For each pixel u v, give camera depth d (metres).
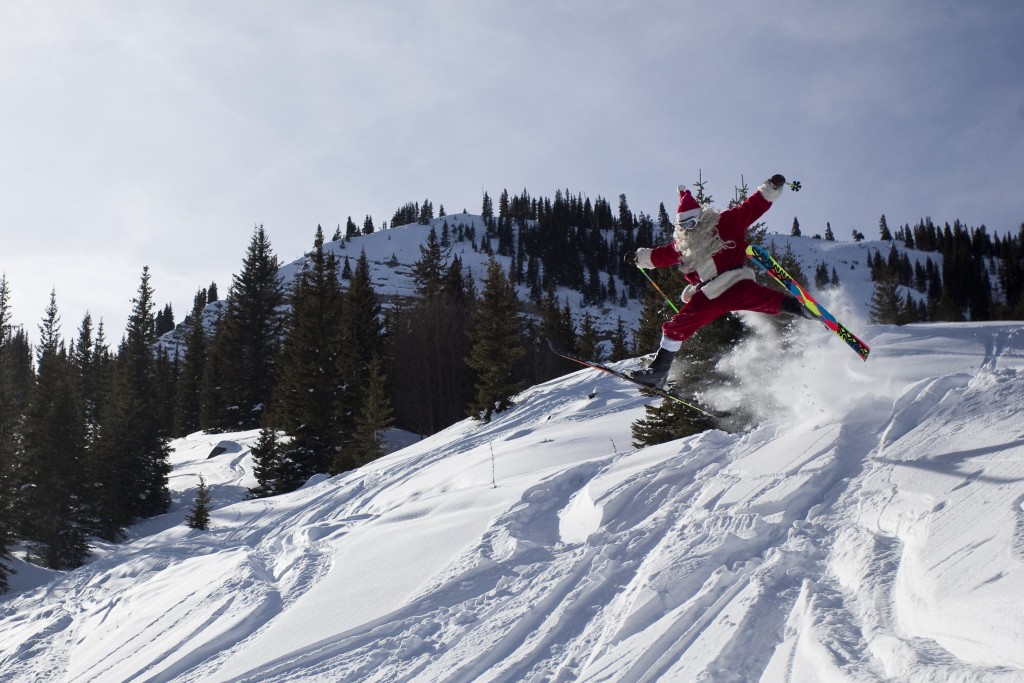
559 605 5.84
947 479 4.93
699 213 6.06
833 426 7.18
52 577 26.98
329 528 11.94
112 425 35.38
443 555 8.40
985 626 3.13
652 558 5.90
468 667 5.28
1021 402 5.90
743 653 3.97
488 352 32.22
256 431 50.28
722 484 6.83
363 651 6.30
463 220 165.62
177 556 15.05
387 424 32.34
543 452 17.22
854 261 144.25
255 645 7.34
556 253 136.25
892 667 3.25
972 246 141.25
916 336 19.95
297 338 42.81
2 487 30.36
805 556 4.99
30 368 57.03
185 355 66.62
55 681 8.87
